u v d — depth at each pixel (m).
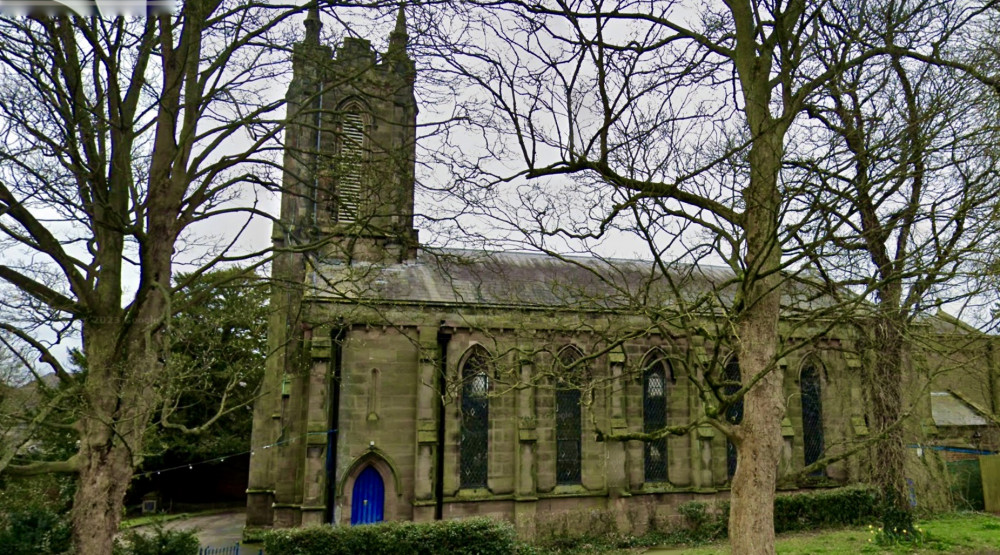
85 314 10.31
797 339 31.66
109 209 9.58
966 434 37.25
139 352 10.55
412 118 31.03
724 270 37.41
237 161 12.17
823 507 26.52
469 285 29.09
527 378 27.16
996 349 13.12
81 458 9.95
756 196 10.56
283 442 26.42
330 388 25.59
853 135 11.91
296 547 19.48
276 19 12.21
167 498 44.94
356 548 19.89
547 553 23.88
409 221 19.09
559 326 15.84
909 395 18.20
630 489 28.25
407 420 25.89
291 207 30.17
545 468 27.38
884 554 16.89
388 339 26.30
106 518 9.86
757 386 10.64
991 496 28.33
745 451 10.53
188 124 11.56
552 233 12.25
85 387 10.05
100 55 10.15
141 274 10.05
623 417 28.38
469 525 20.97
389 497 25.09
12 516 15.61
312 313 25.12
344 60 14.15
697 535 26.73
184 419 44.19
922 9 12.28
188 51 10.99
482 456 26.81
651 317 11.36
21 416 9.62
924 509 22.16
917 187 12.63
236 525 35.12
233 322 20.12
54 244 10.23
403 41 13.44
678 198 11.63
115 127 10.28
